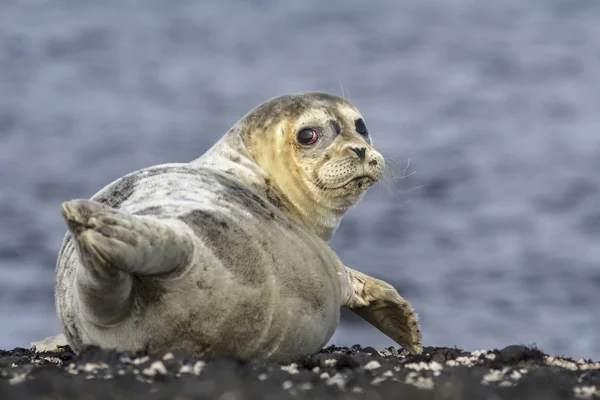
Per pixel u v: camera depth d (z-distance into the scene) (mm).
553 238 125500
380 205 144250
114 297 29016
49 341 41406
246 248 31891
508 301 94000
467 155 196500
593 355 73312
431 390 27094
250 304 31422
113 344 31250
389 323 40219
